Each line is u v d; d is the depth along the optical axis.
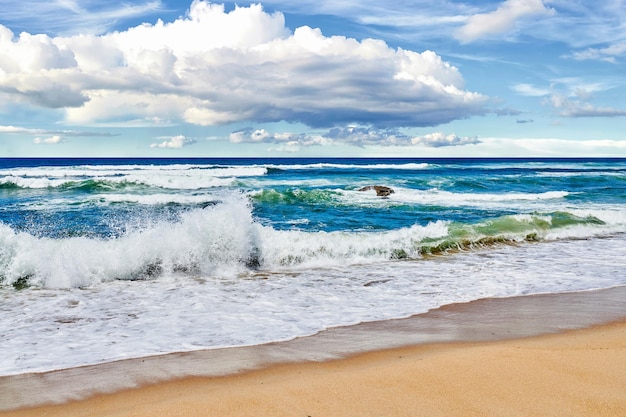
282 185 29.05
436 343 5.26
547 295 7.54
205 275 9.00
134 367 4.65
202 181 27.78
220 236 9.73
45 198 20.75
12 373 4.54
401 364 4.47
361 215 16.91
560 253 11.20
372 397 3.72
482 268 9.62
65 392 4.09
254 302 7.18
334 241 10.77
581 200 22.47
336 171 46.12
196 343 5.37
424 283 8.38
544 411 3.41
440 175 41.19
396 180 33.25
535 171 50.19
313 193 21.80
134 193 23.52
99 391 4.10
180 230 9.73
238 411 3.54
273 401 3.70
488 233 12.75
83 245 9.08
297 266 9.77
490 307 6.86
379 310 6.73
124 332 5.82
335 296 7.53
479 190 28.69
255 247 9.95
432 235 12.06
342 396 3.76
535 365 4.29
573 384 3.86
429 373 4.16
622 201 22.05
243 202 11.04
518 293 7.68
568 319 6.22
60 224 14.16
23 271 8.26
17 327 6.04
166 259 9.20
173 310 6.77
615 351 4.67
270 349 5.14
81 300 7.31
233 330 5.85
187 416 3.47
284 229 13.97
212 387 4.11
